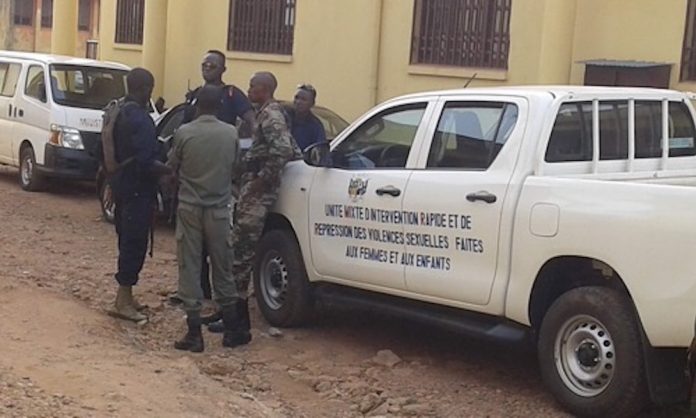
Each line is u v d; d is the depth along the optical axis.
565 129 6.43
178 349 7.16
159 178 7.46
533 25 12.28
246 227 7.49
